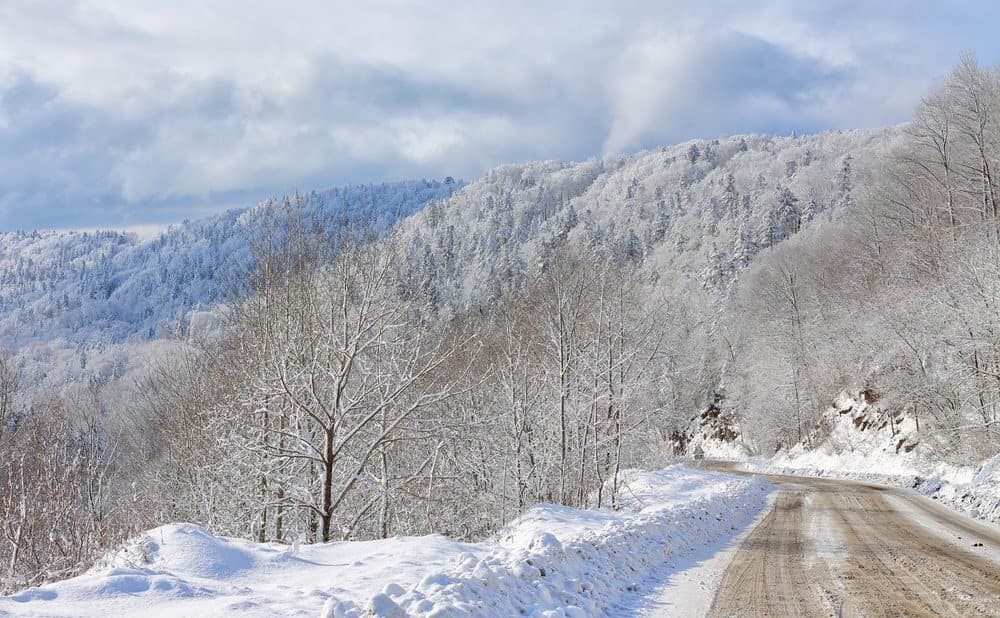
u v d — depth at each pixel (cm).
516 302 2917
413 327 1669
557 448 2327
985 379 3145
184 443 2034
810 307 6131
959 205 4344
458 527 2202
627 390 2408
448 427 1705
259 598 717
